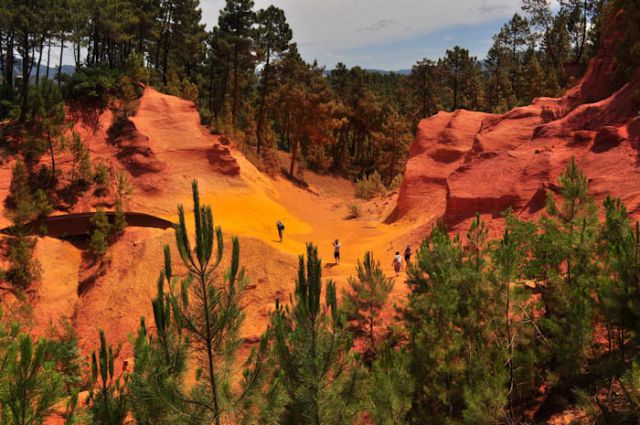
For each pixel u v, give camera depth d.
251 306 27.08
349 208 50.81
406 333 14.90
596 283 10.89
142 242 32.41
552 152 28.34
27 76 42.19
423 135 50.03
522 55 90.94
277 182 57.50
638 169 22.81
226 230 32.06
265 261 29.59
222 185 44.00
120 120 44.72
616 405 8.48
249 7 62.91
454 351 10.92
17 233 31.67
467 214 29.17
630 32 30.83
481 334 11.22
